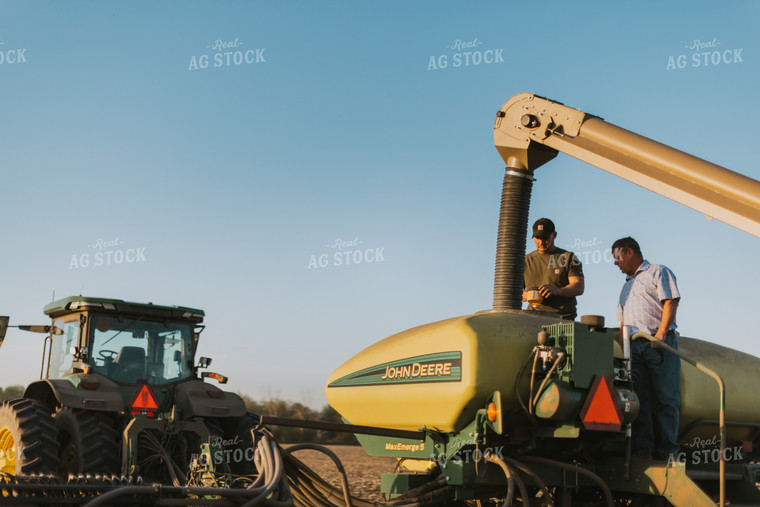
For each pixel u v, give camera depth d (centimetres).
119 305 843
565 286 634
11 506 349
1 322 820
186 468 783
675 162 485
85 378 798
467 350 470
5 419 797
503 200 578
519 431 482
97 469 752
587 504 509
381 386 529
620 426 472
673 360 525
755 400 579
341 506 496
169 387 861
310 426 479
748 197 450
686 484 458
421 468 537
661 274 536
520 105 575
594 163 523
